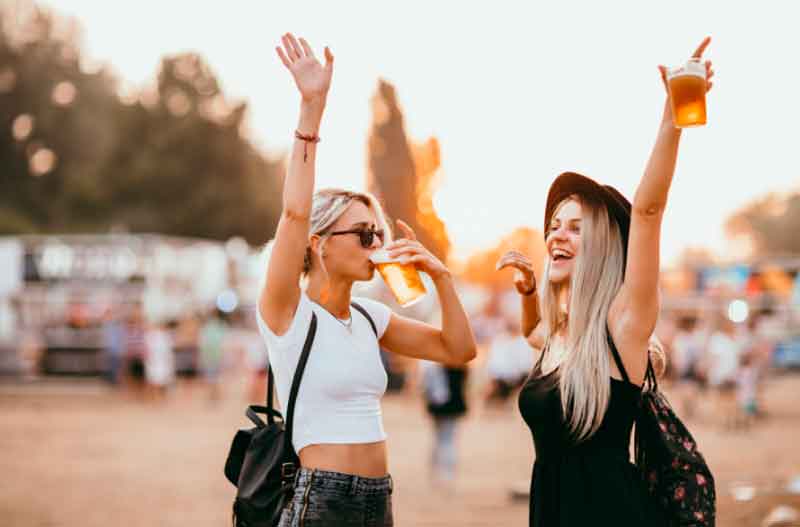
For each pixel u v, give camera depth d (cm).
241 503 350
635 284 331
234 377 3072
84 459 1293
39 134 6141
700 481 336
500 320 2194
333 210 361
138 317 2314
